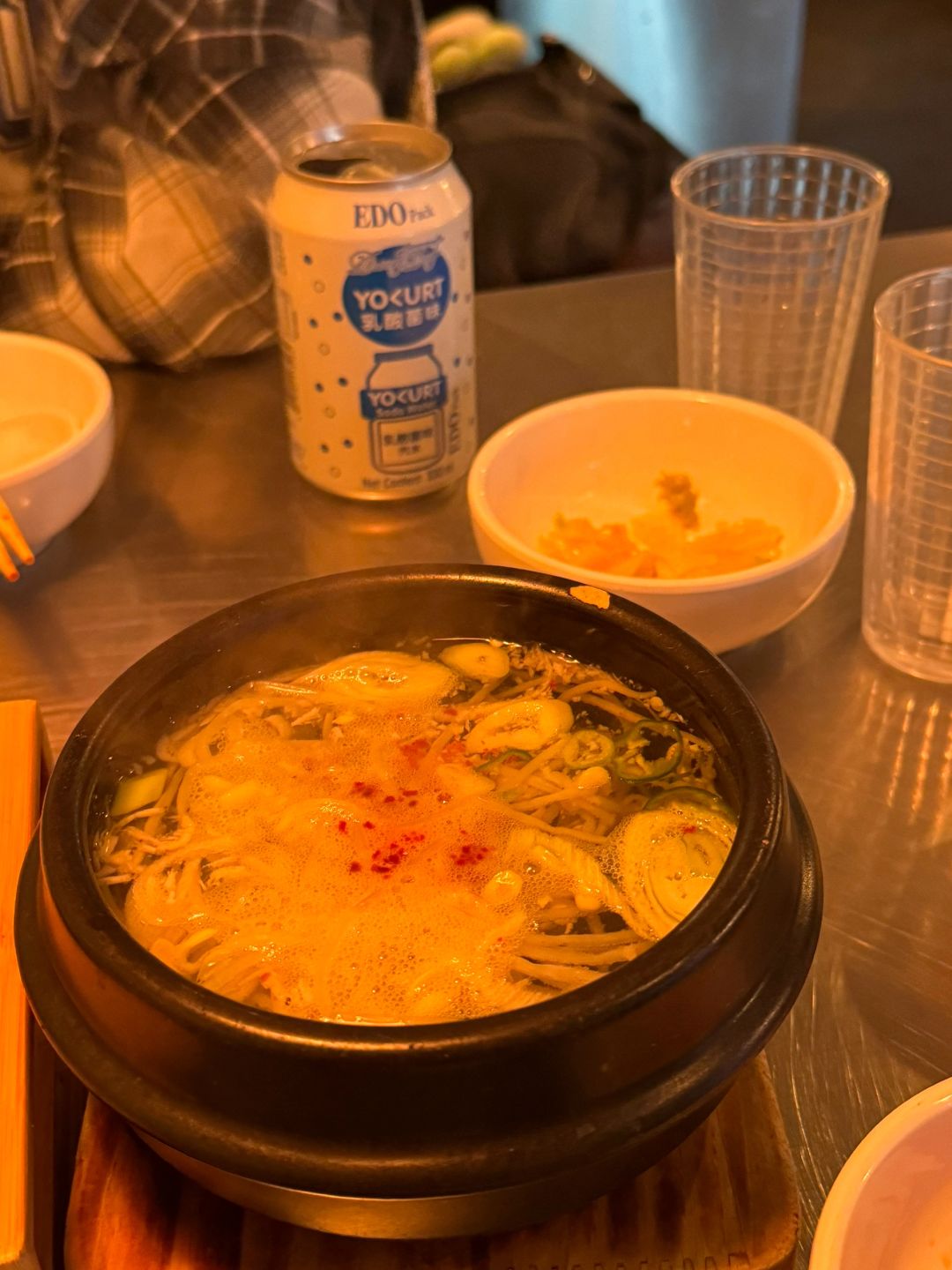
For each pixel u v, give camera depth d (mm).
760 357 988
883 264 1228
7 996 542
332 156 865
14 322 1093
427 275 838
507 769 533
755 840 439
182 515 948
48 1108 535
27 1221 471
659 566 802
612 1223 483
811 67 2846
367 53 1116
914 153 2635
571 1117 395
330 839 498
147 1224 483
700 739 527
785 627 827
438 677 571
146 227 1032
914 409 723
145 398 1086
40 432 907
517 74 1801
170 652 528
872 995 605
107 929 414
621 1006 388
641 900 471
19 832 628
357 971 444
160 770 525
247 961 449
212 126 1039
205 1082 394
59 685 799
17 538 808
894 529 767
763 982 432
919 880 660
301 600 557
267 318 1113
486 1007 432
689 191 1026
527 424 834
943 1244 457
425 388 884
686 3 1920
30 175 1041
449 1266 473
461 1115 386
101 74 1003
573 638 571
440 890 475
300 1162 389
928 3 2998
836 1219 415
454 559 894
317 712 560
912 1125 441
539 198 1591
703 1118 465
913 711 763
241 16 1018
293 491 971
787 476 830
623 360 1129
